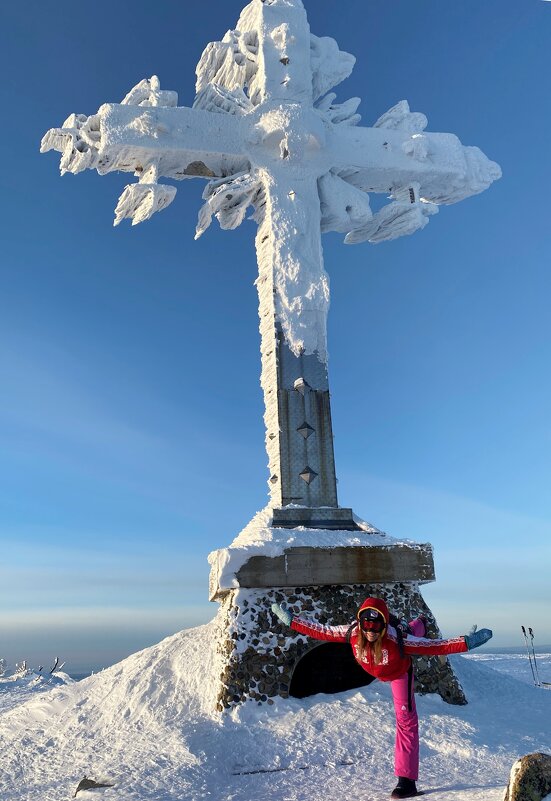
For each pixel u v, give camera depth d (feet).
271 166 33.06
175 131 31.63
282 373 29.94
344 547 24.77
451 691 23.35
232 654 22.56
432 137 36.78
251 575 23.71
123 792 15.57
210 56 36.32
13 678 53.62
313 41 36.96
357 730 19.66
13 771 19.40
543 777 9.60
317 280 31.48
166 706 22.76
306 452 28.99
